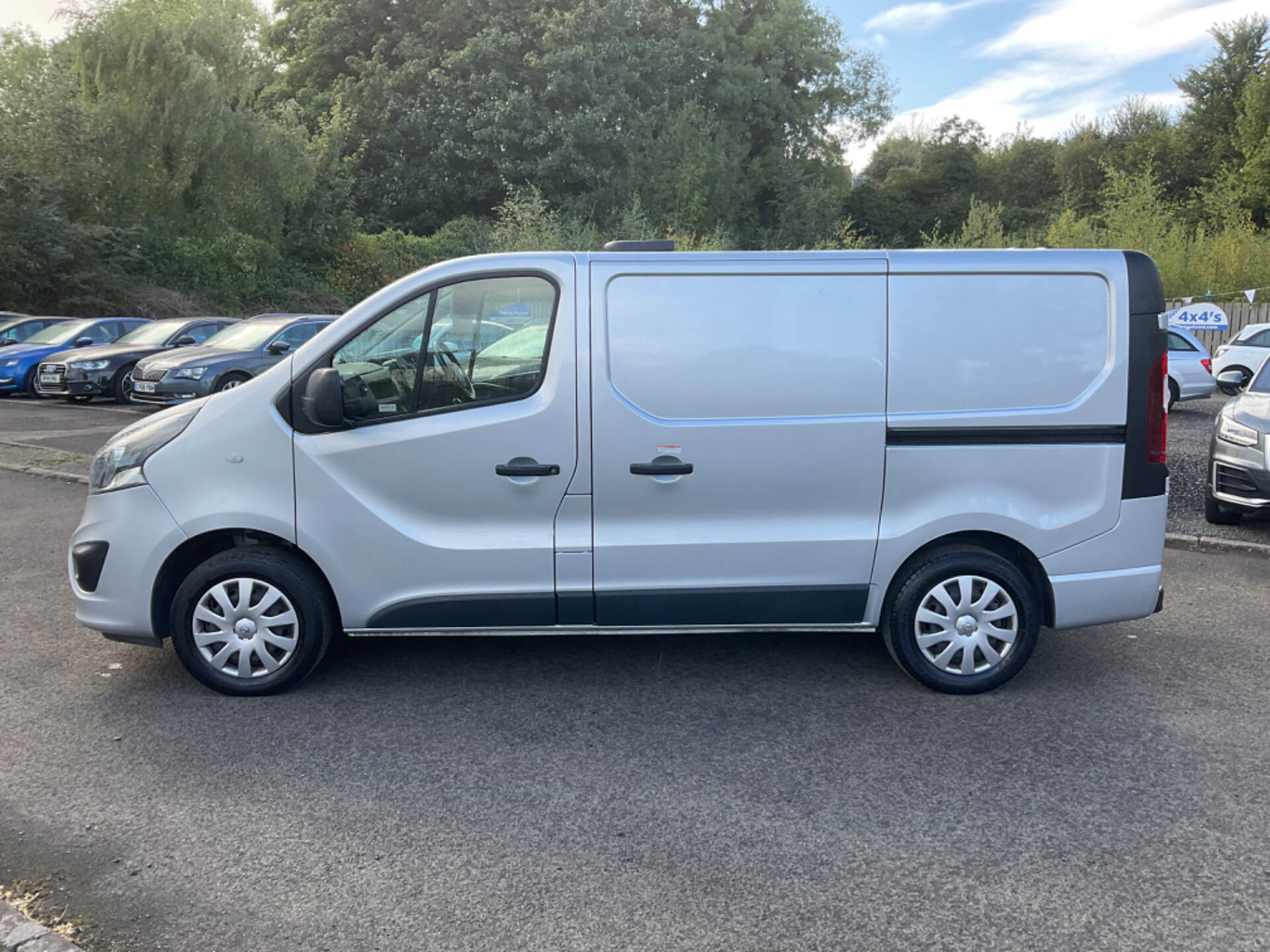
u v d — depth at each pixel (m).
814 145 54.34
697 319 4.07
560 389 4.07
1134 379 4.13
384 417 4.12
